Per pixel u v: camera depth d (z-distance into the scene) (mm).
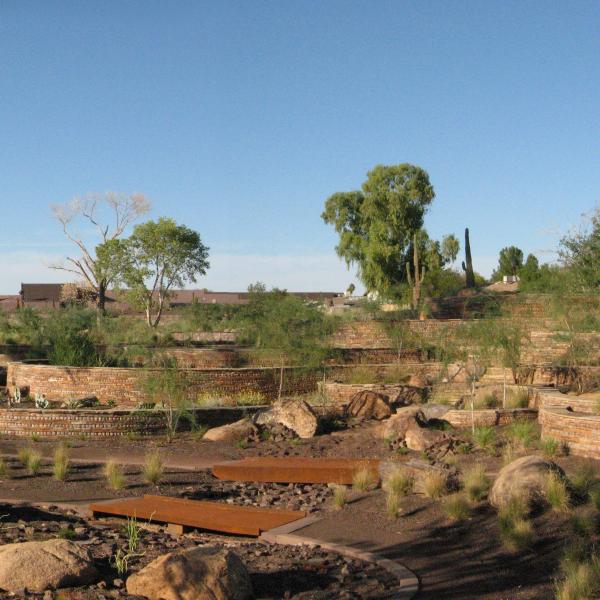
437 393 26062
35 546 9242
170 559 8984
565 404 20734
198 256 62625
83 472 17328
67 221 70125
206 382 27984
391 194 68000
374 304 41938
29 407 26375
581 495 12570
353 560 11055
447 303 43625
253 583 9867
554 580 10008
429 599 9578
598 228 32656
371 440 20484
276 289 36875
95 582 9289
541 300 30891
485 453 18078
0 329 43844
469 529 12008
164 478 16938
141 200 70812
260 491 16156
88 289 74125
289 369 29609
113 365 32312
